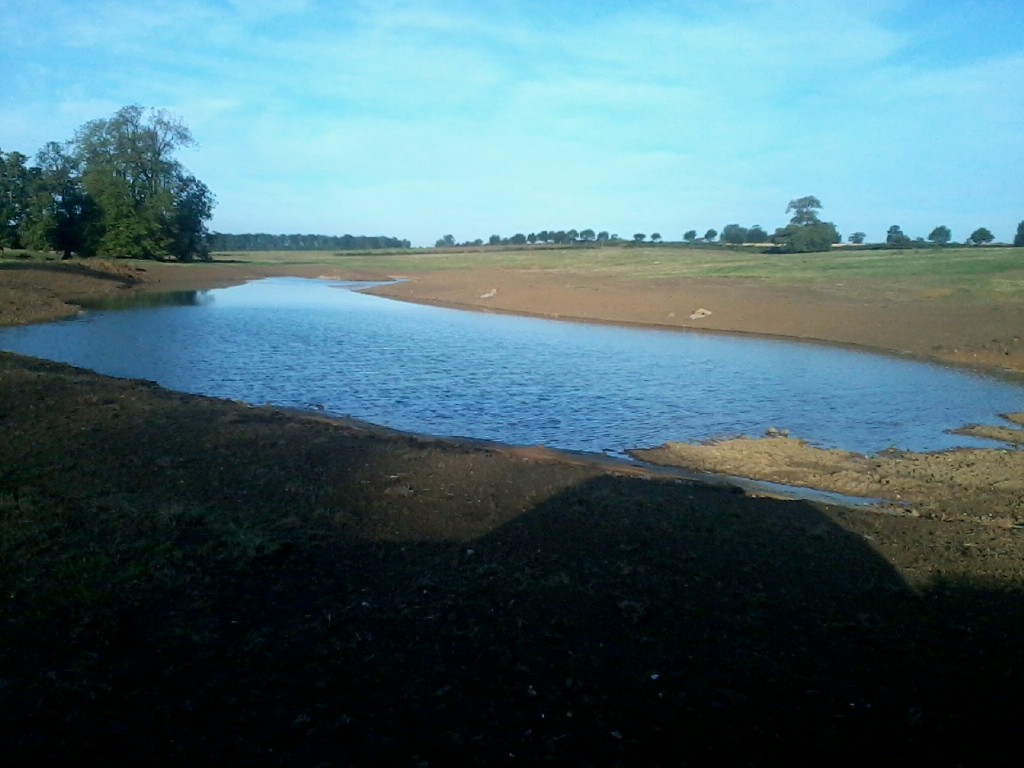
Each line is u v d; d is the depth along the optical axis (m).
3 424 11.98
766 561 8.68
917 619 7.40
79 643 5.98
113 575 7.16
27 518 8.31
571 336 31.88
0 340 26.41
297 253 126.31
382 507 9.69
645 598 7.46
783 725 5.45
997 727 5.53
